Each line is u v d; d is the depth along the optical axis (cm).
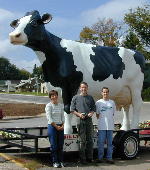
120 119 1585
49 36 674
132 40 3466
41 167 605
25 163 614
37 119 1791
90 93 713
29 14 658
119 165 630
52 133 607
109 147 650
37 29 652
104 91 655
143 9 3425
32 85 9125
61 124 614
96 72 707
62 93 682
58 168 598
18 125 1450
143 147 833
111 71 727
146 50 3412
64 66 675
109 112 651
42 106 2709
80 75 691
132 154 688
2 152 723
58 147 611
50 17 656
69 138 637
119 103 787
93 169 591
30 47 673
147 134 735
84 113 632
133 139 690
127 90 770
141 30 3425
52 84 687
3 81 10675
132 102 781
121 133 684
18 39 637
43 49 669
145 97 3077
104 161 653
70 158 692
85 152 650
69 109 681
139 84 779
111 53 739
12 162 627
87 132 637
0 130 718
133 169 597
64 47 685
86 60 702
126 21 3484
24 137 644
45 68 689
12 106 2692
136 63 772
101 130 649
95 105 648
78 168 599
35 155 711
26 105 2834
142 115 1794
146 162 658
